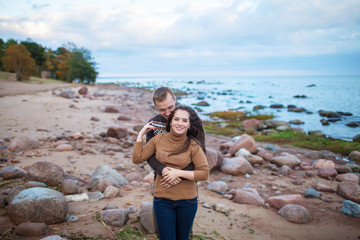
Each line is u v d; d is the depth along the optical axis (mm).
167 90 2785
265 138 12766
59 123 11766
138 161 2566
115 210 3689
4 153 6566
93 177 5094
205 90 68375
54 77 65500
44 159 6453
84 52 57531
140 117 17266
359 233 4004
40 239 2795
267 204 4906
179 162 2445
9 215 3311
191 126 2545
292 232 3957
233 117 23203
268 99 43281
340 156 9562
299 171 7242
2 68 44812
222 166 7020
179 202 2414
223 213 4457
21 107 14414
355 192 5289
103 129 11539
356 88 81375
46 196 3391
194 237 3438
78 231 3227
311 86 101188
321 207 4918
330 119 22359
